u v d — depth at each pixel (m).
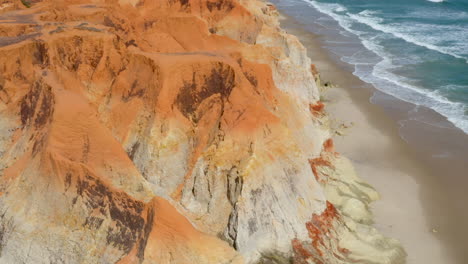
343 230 26.03
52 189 21.70
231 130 25.50
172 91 27.52
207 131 27.41
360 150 36.88
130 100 28.28
